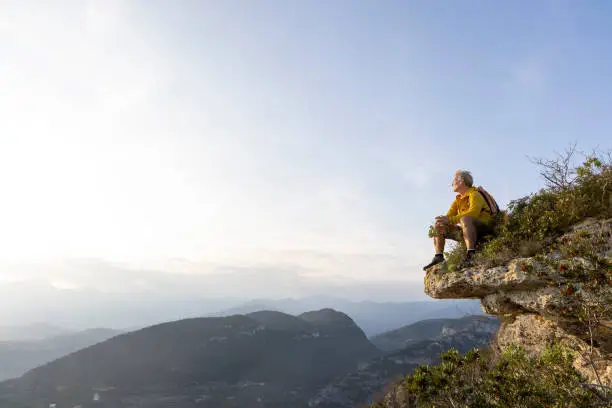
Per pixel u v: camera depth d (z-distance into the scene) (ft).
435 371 17.78
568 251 16.87
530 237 19.79
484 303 20.99
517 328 25.22
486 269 20.25
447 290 22.21
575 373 14.55
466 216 22.24
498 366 16.42
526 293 18.40
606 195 18.84
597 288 14.44
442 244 24.63
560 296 16.52
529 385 15.01
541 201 21.77
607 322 15.60
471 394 16.43
